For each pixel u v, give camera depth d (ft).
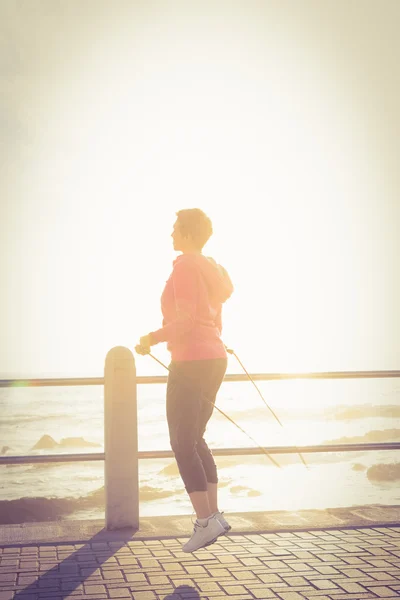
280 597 11.29
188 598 11.30
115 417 16.80
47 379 16.76
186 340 13.57
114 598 11.37
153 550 14.49
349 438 204.64
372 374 18.43
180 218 14.33
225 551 14.26
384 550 14.17
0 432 241.55
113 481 16.61
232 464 157.79
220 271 14.42
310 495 114.83
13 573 12.89
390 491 117.80
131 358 17.02
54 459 16.65
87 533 16.20
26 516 113.19
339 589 11.68
